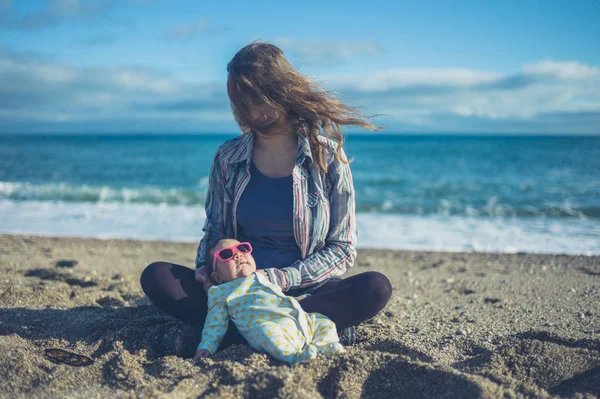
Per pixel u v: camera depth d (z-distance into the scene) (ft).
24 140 311.06
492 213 42.70
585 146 184.24
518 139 304.09
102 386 8.49
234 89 9.07
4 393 8.34
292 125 9.32
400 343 9.95
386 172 90.07
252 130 9.41
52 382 8.56
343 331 10.02
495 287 17.07
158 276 9.80
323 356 8.39
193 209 44.21
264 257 9.72
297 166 9.45
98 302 14.02
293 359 8.53
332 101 9.29
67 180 75.25
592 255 24.95
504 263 23.24
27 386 8.52
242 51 9.16
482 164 105.29
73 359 9.18
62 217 38.99
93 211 42.39
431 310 13.98
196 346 9.65
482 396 7.20
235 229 10.05
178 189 63.93
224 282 9.67
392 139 334.03
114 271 19.60
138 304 13.93
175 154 142.31
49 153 144.05
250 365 8.34
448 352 10.05
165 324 10.33
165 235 32.65
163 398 7.31
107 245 28.12
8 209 43.01
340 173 9.76
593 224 36.68
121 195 53.06
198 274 9.87
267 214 9.55
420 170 93.76
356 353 8.45
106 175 83.87
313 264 9.54
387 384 7.98
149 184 71.77
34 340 10.04
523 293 15.87
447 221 38.91
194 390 7.77
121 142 268.82
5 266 18.76
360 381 8.01
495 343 10.27
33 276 17.16
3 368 8.78
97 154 140.67
